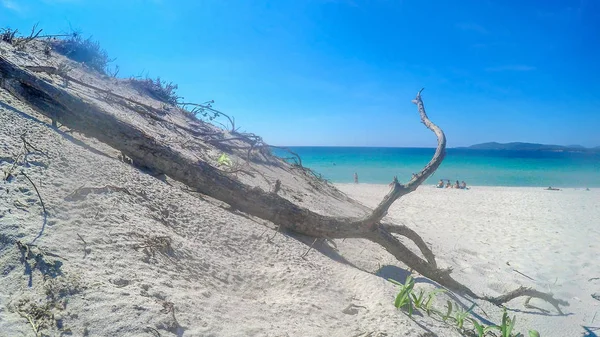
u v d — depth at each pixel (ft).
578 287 18.44
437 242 25.44
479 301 14.74
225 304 8.34
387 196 14.07
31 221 7.68
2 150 9.78
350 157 257.96
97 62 28.48
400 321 9.63
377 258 16.14
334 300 10.52
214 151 23.52
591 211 44.45
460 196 58.70
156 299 7.23
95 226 8.64
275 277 10.82
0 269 6.46
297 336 8.05
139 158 13.30
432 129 16.22
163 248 9.16
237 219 13.35
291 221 14.11
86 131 12.55
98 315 6.23
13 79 12.17
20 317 5.73
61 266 6.89
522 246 26.61
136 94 28.55
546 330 13.25
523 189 76.38
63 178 9.86
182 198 12.75
